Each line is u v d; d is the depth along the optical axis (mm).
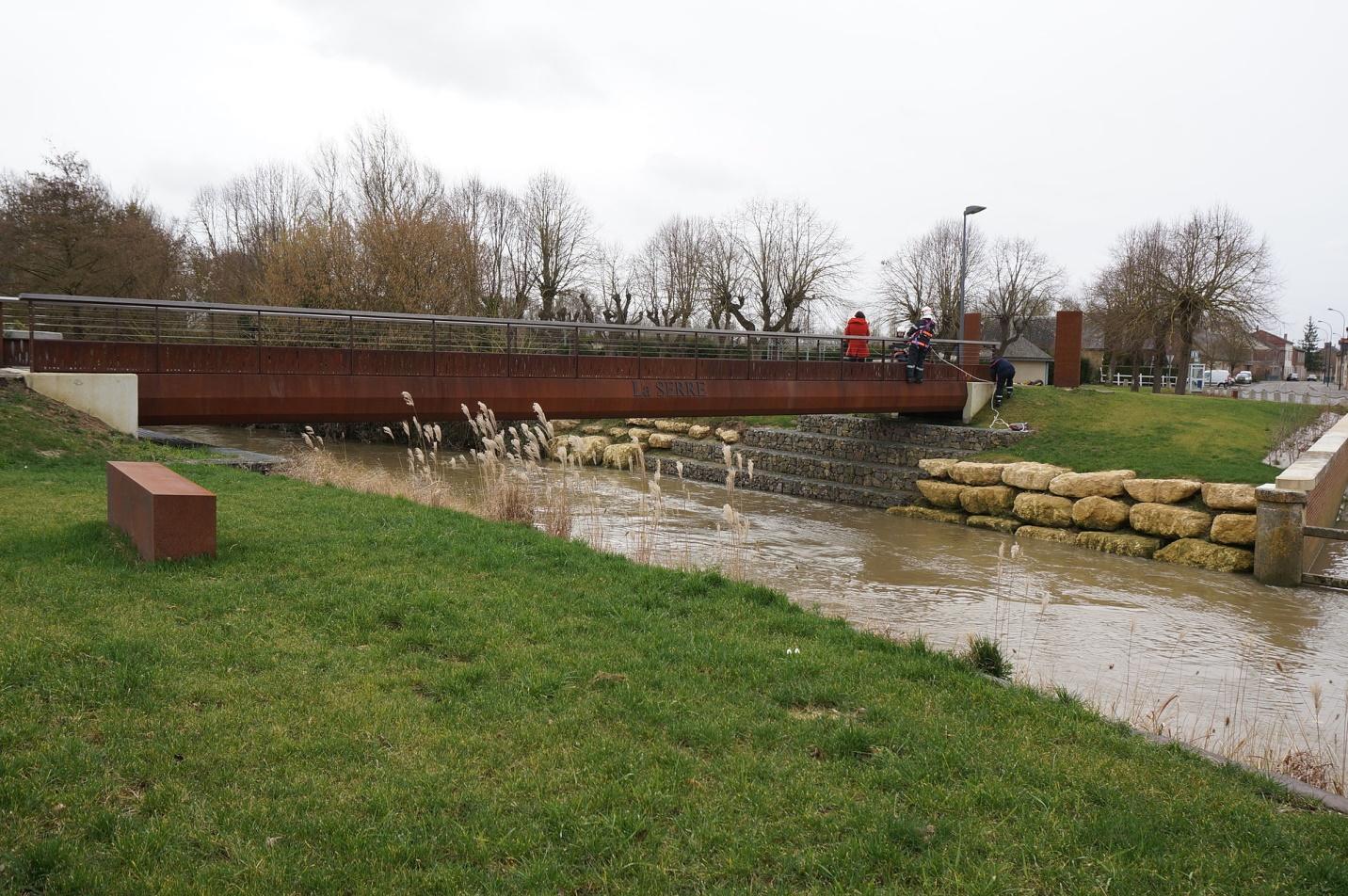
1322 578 15172
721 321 54250
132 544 7922
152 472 8492
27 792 3627
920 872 3486
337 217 38812
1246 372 97938
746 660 6043
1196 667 10242
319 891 3174
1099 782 4418
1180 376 45219
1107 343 50375
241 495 11195
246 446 30516
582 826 3689
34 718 4328
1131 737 5246
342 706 4793
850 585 14281
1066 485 19891
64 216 36781
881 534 19812
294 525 9367
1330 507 19438
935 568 15992
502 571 8070
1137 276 47156
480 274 40625
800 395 23500
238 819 3604
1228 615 13133
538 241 50094
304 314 16062
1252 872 3625
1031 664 9984
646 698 5148
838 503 24828
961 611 12680
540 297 51438
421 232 35594
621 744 4535
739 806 3965
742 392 22375
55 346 14922
